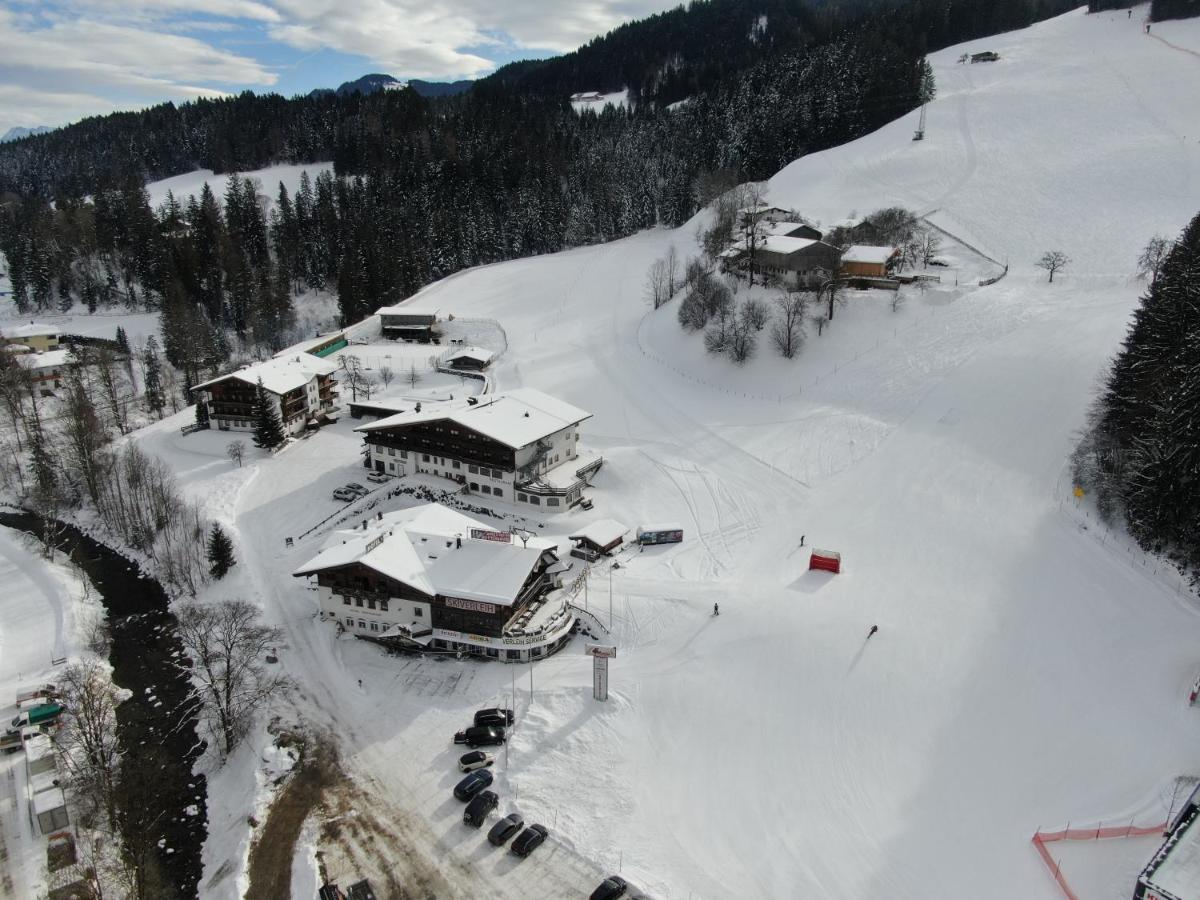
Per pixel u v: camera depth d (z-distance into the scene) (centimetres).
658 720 5472
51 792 5012
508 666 6100
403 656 6259
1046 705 5334
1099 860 4269
